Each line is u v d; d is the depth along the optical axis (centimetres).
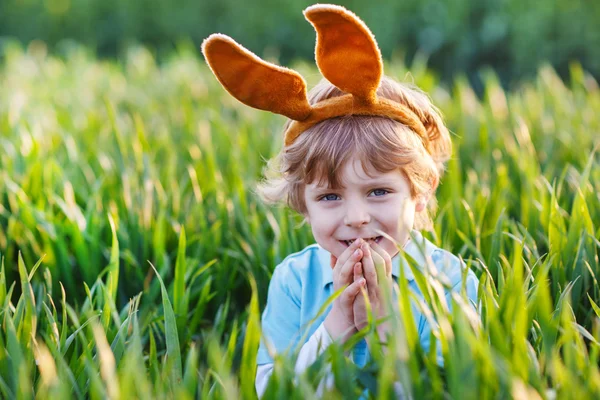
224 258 249
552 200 221
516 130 342
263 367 187
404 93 187
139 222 260
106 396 142
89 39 1020
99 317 192
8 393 156
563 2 818
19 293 249
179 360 162
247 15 973
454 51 878
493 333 148
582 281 208
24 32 1030
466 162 341
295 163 179
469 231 243
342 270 174
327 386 158
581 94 442
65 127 400
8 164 314
